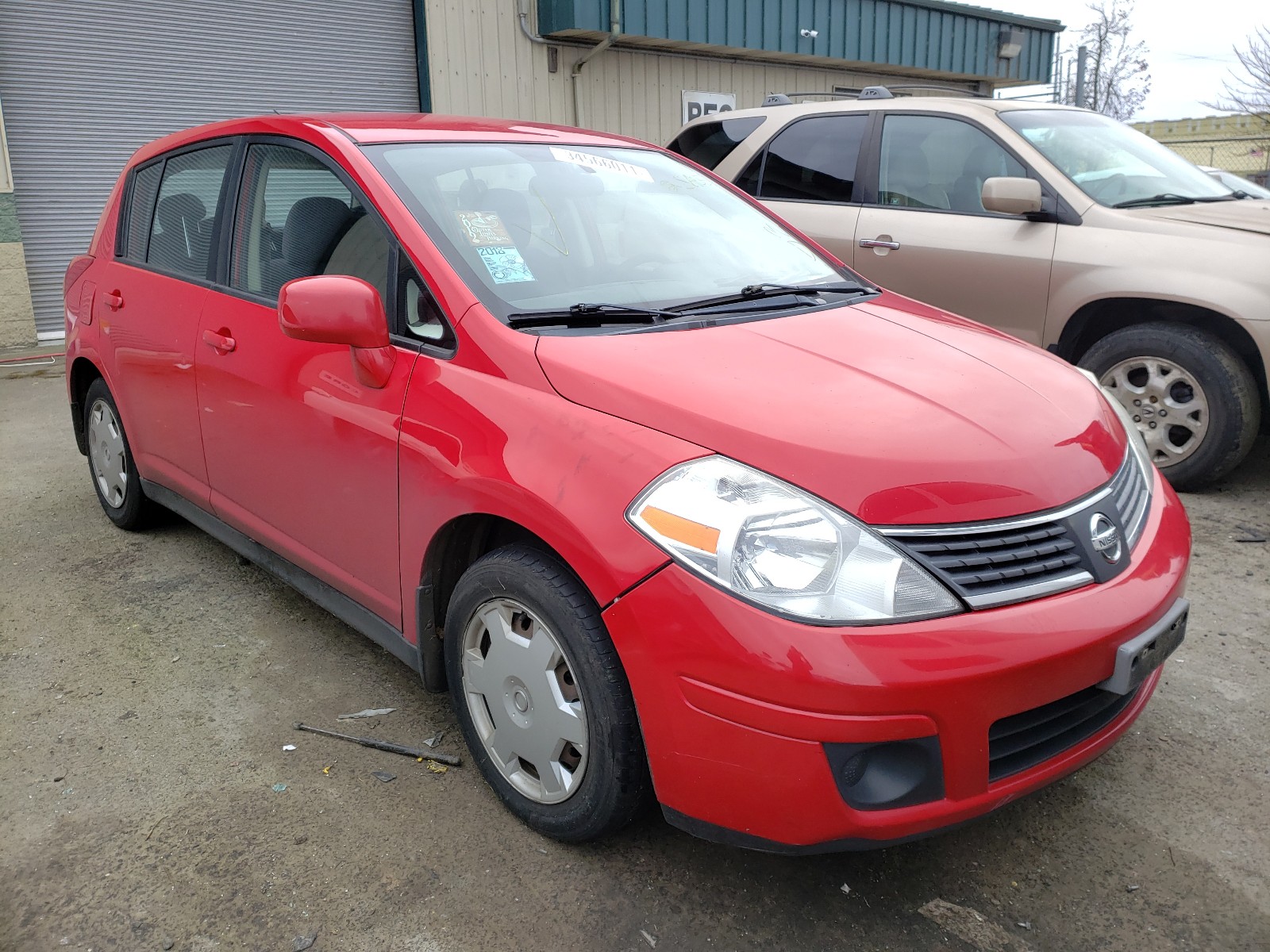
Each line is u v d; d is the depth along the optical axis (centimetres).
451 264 238
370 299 230
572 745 208
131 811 230
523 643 212
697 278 277
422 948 190
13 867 211
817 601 171
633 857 216
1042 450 199
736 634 171
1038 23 1727
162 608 339
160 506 407
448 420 221
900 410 199
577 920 197
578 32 1173
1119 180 483
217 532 336
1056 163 479
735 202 332
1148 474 236
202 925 195
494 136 297
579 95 1241
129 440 376
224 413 303
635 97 1303
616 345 220
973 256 483
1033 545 187
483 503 209
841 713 167
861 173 539
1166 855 218
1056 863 216
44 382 741
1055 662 177
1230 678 293
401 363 238
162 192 360
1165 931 196
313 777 244
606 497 188
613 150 321
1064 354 468
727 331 237
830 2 1393
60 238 920
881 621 170
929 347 242
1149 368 446
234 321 298
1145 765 252
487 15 1145
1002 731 181
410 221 246
